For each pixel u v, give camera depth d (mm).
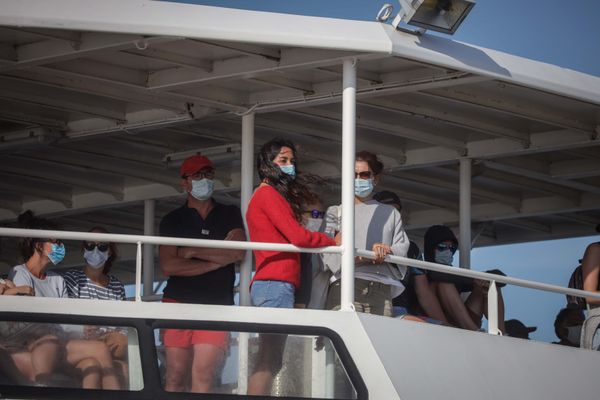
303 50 9609
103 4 8992
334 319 9000
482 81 10383
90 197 14102
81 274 10180
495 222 15492
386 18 9578
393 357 9086
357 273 9688
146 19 8977
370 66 10219
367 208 9969
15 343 8648
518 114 11516
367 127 12070
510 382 10039
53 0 8930
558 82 10562
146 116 11320
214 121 11812
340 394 8852
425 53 9562
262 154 9594
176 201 14180
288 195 9539
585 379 10828
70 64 10086
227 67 9992
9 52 9719
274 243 9125
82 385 8625
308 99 10492
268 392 8820
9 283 9453
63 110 11227
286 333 8914
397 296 10914
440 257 11633
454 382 9461
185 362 8742
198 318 8820
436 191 14281
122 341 8719
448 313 11586
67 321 8695
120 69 10258
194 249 9953
